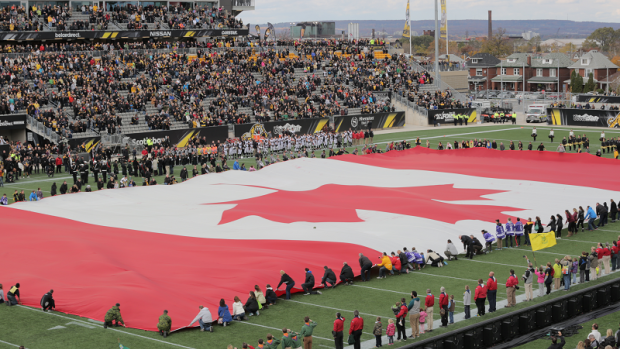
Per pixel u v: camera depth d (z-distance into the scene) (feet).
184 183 189.57
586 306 94.43
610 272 112.98
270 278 105.29
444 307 87.51
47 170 218.38
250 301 93.76
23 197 167.53
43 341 82.02
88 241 120.16
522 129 323.98
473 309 95.71
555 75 607.78
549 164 214.90
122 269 106.73
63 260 111.04
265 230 134.82
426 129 337.72
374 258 118.21
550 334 80.33
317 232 131.85
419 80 378.94
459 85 437.58
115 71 288.92
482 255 126.00
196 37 363.56
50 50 293.23
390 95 362.74
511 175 199.72
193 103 287.69
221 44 352.90
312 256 117.60
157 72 301.63
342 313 94.22
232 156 258.37
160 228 136.98
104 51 298.76
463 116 360.28
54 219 141.49
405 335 83.76
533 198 167.84
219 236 130.62
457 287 106.01
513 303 95.61
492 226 141.59
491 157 231.30
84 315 90.84
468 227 140.46
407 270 115.03
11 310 93.81
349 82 357.61
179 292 97.81
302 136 276.82
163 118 268.82
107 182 197.88
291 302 99.55
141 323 88.02
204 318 86.69
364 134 289.12
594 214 142.82
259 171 205.87
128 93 284.00
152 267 110.11
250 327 88.58
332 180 196.03
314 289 106.11
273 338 75.46
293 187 187.83
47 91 266.77
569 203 161.99
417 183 191.83
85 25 311.47
